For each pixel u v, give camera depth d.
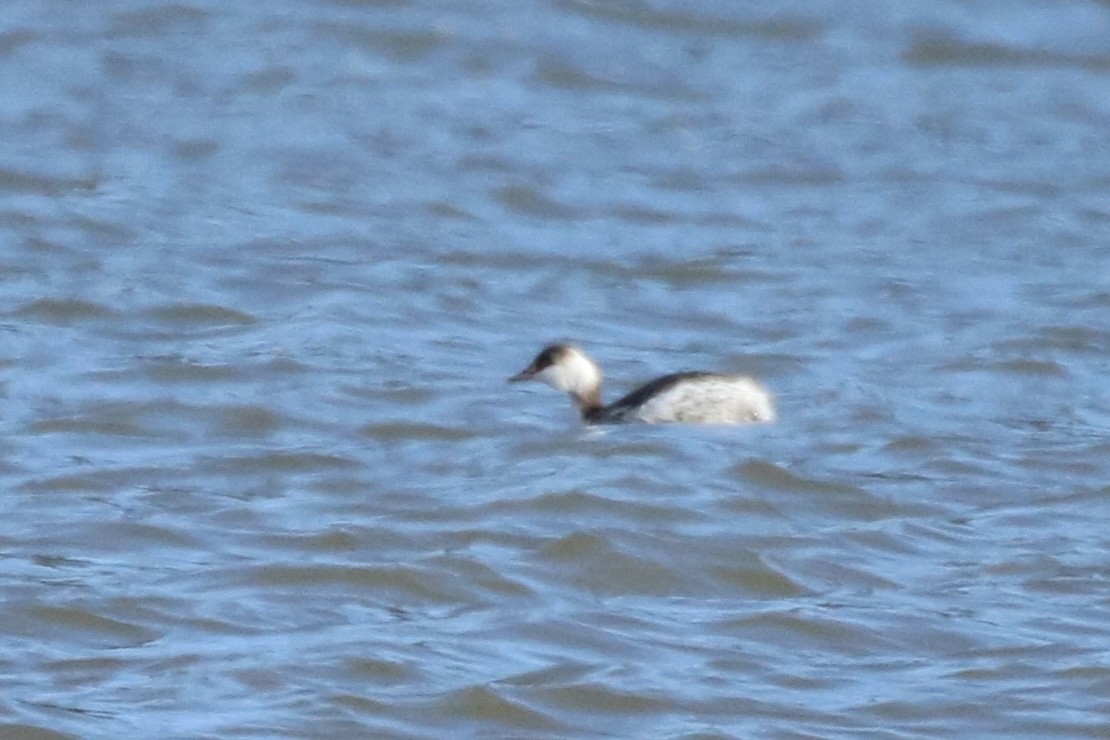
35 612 12.55
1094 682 11.93
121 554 13.86
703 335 21.58
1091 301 23.11
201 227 25.41
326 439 17.05
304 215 26.31
